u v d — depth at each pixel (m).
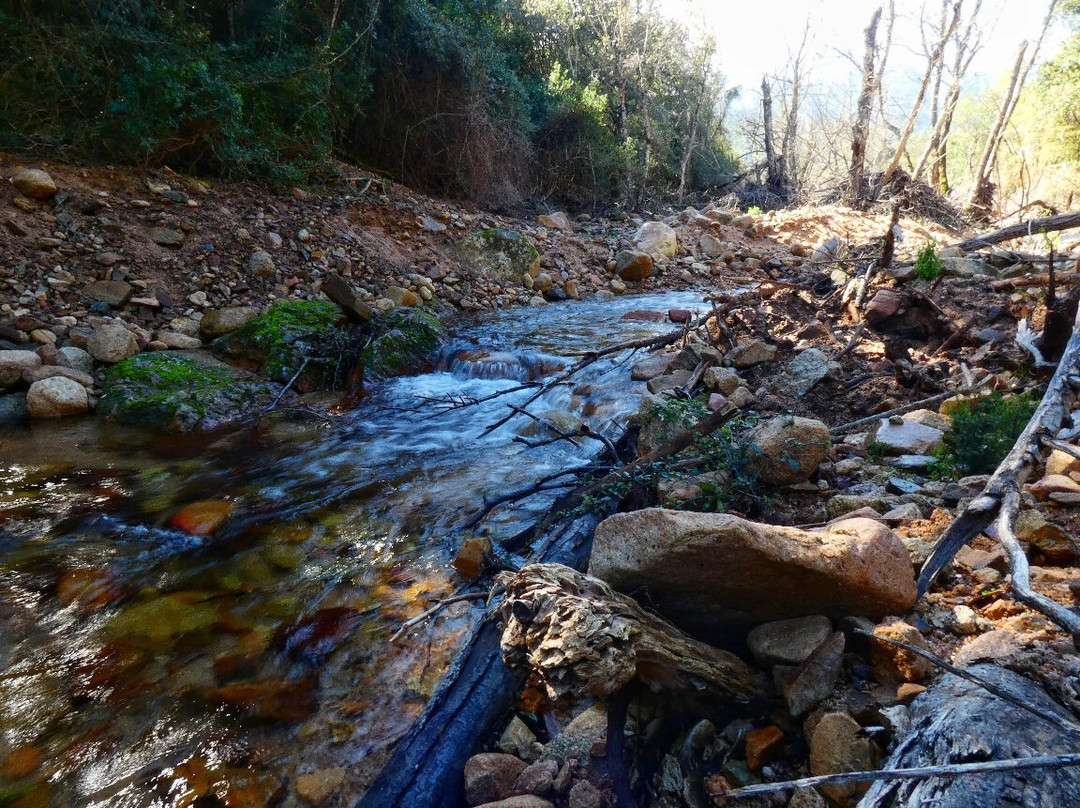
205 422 5.79
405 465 4.95
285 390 6.41
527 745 2.23
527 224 13.54
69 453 5.08
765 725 2.13
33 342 6.30
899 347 5.41
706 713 2.19
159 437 5.52
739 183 25.36
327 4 11.33
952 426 3.71
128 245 7.62
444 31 12.85
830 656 2.08
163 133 8.58
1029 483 3.14
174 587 3.38
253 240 8.65
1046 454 3.35
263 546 3.78
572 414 5.71
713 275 12.50
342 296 7.64
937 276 6.44
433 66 13.01
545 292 11.05
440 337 7.87
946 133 19.39
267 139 10.15
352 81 11.72
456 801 2.04
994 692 1.53
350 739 2.40
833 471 3.73
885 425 4.16
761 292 7.33
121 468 4.86
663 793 2.01
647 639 2.07
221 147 9.38
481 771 2.06
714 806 1.93
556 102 18.83
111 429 5.62
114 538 3.86
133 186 8.33
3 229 6.97
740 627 2.40
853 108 24.11
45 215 7.37
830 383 5.10
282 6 10.35
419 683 2.67
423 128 13.40
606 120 21.50
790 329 6.39
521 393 6.36
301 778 2.24
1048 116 21.45
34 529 3.94
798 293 7.30
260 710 2.55
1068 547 2.53
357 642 2.93
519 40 19.11
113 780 2.24
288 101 10.48
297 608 3.19
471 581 3.33
